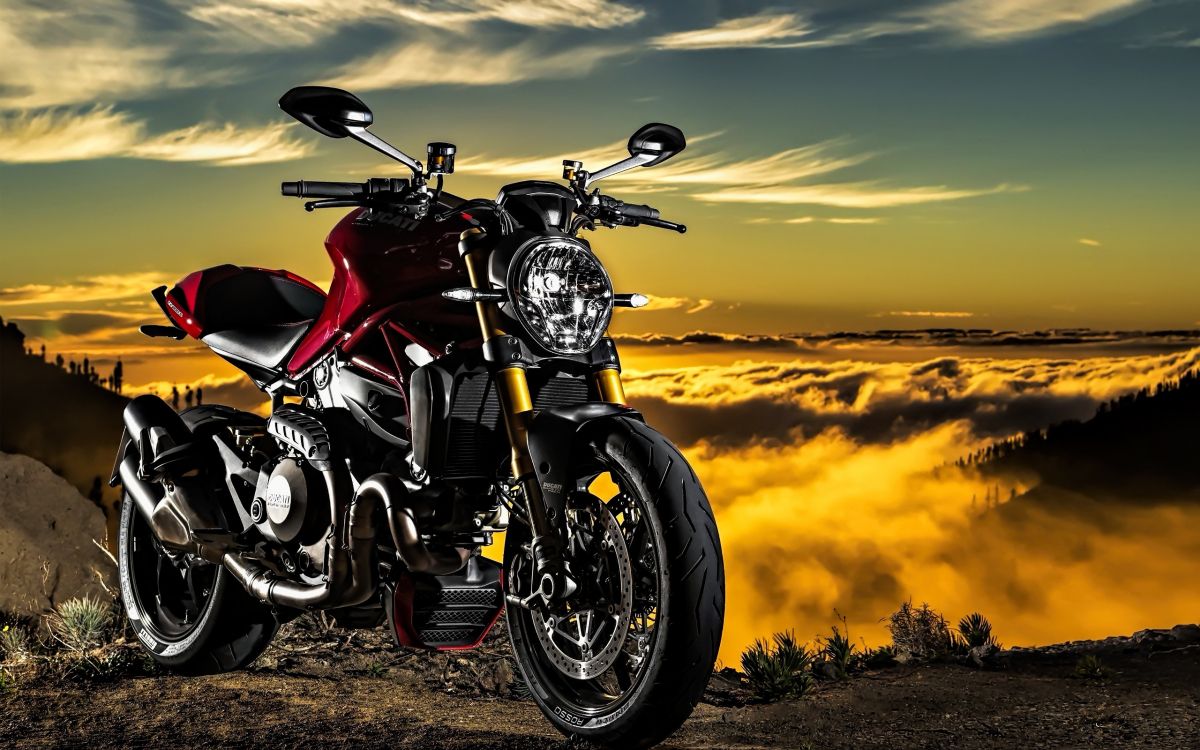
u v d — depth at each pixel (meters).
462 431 3.93
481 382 3.94
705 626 3.46
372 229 4.23
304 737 4.16
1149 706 4.82
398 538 3.85
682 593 3.45
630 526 3.72
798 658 5.41
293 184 4.02
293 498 4.31
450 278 4.01
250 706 4.54
